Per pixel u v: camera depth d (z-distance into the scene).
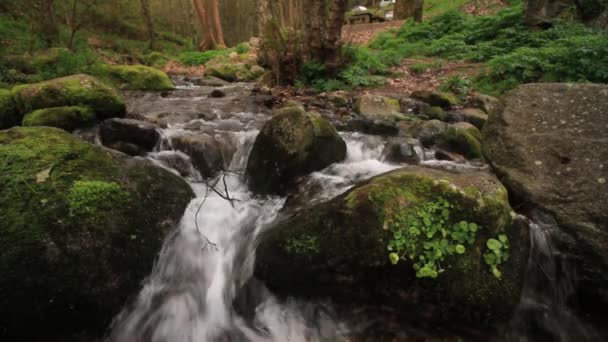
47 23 11.05
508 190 3.16
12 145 2.80
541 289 2.76
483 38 10.77
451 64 9.59
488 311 2.39
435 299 2.40
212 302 2.98
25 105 4.95
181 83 10.61
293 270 2.67
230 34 32.59
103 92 5.24
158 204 3.04
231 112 6.65
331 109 6.76
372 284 2.51
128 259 2.61
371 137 5.29
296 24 10.49
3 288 2.12
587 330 2.70
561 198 2.85
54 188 2.58
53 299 2.26
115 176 2.97
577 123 3.23
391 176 2.80
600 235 2.59
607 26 8.90
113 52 15.33
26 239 2.28
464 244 2.44
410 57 11.16
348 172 4.17
